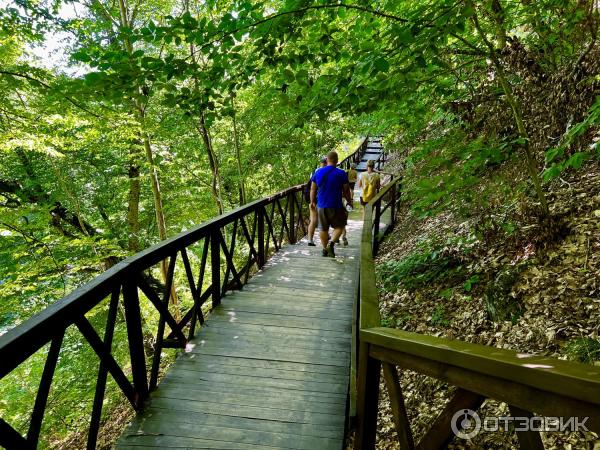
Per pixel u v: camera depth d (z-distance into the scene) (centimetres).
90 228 1198
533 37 403
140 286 268
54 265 715
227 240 1477
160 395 274
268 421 252
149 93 272
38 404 171
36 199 1038
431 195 335
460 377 118
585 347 245
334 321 393
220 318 394
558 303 292
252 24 235
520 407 98
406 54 255
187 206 1394
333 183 590
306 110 293
